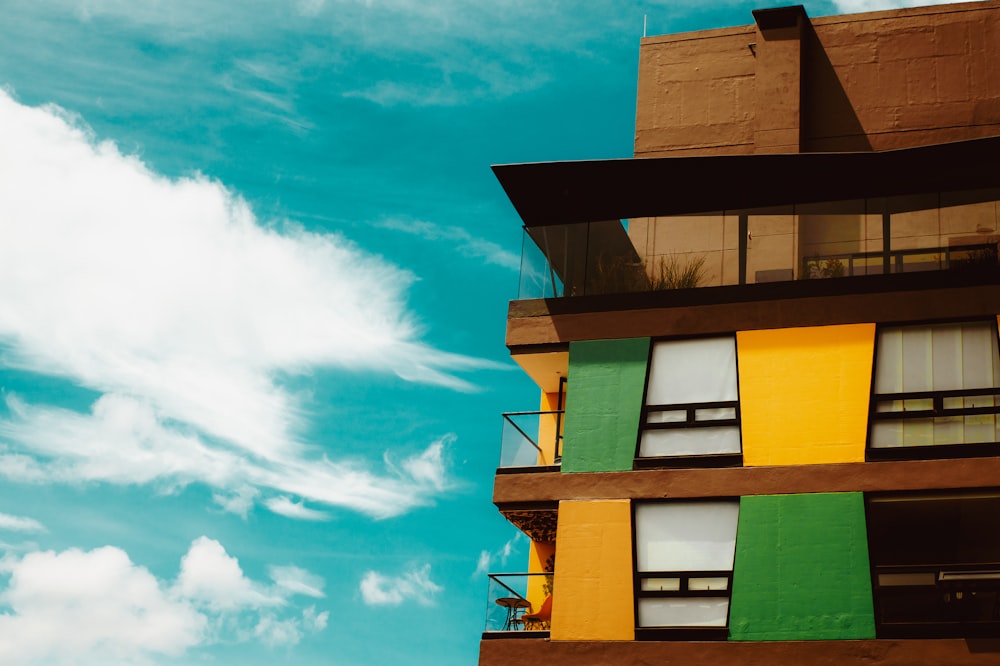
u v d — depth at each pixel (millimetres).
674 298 22219
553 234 23734
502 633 20609
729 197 22828
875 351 20609
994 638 18062
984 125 23812
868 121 24531
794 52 25000
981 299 20422
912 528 20938
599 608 20141
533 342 22750
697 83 26031
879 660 18406
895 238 21500
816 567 19312
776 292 21594
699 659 19250
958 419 19781
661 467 20953
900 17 25094
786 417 20547
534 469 21766
